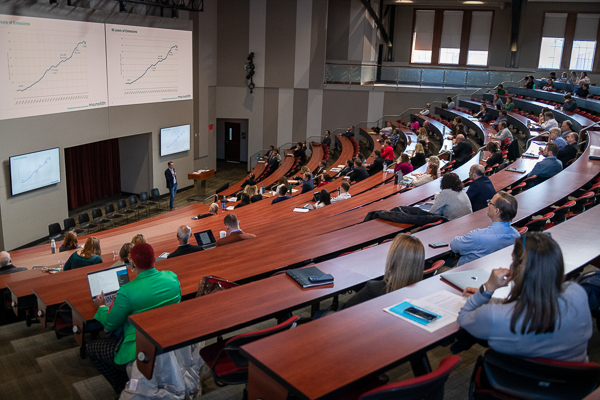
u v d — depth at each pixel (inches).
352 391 90.4
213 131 817.5
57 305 153.7
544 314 78.6
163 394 115.2
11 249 435.8
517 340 81.7
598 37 829.2
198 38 751.1
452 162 426.0
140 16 554.3
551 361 80.4
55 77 457.1
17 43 414.6
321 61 789.9
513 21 831.1
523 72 774.5
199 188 659.4
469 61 898.7
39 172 453.1
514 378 85.8
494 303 87.6
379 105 806.5
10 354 175.9
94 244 219.8
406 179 361.1
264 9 782.5
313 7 772.0
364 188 389.4
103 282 148.3
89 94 501.0
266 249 172.7
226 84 816.3
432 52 909.8
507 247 136.3
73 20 468.1
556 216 222.4
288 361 81.4
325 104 807.7
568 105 549.3
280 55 795.4
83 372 154.6
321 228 210.1
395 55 920.3
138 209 535.2
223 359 117.6
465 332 91.7
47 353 177.0
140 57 564.1
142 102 581.0
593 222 157.4
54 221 480.1
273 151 708.0
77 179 576.7
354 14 828.6
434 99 795.4
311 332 90.7
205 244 221.5
